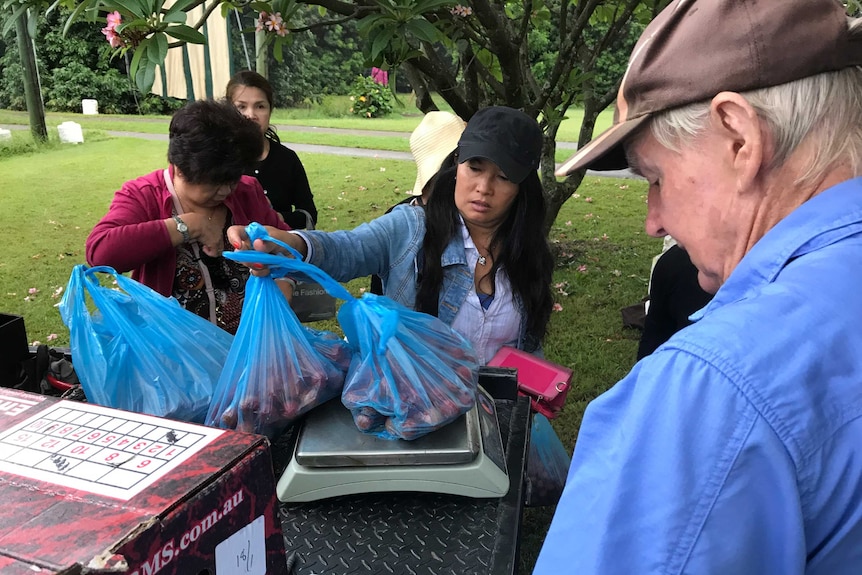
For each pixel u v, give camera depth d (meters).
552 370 1.77
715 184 0.72
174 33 1.96
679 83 0.71
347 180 9.55
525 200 1.79
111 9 2.00
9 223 7.47
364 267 1.64
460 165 1.73
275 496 0.79
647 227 0.84
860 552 0.61
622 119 0.80
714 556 0.59
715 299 0.73
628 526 0.62
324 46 21.58
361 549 1.01
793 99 0.66
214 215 2.03
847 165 0.68
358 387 1.12
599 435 0.69
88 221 7.62
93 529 0.61
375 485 1.08
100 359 1.17
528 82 3.86
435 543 1.02
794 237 0.68
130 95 20.67
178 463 0.72
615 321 4.63
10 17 2.38
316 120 18.88
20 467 0.71
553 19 4.16
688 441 0.60
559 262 5.89
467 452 1.07
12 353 1.45
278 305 1.17
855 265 0.65
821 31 0.65
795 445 0.58
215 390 1.19
